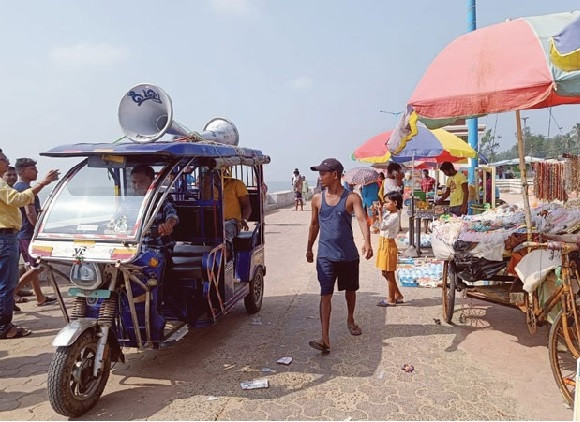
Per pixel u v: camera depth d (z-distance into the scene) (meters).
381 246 6.12
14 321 5.93
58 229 3.84
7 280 5.23
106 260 3.55
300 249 11.02
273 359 4.60
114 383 4.13
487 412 3.51
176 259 4.87
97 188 4.12
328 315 4.74
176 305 4.65
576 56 3.25
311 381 4.09
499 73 4.11
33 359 4.74
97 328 3.71
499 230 4.93
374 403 3.68
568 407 3.55
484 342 4.89
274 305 6.51
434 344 4.88
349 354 4.67
